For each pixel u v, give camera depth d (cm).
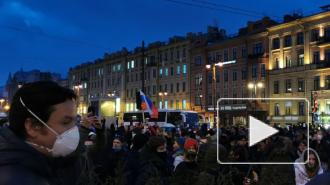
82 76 10050
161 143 609
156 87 7625
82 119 378
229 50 6262
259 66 5812
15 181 149
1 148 157
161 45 7612
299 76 5328
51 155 180
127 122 4053
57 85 179
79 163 204
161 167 591
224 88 6278
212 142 677
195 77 6769
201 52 6694
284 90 5494
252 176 661
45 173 164
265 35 5791
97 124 435
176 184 573
